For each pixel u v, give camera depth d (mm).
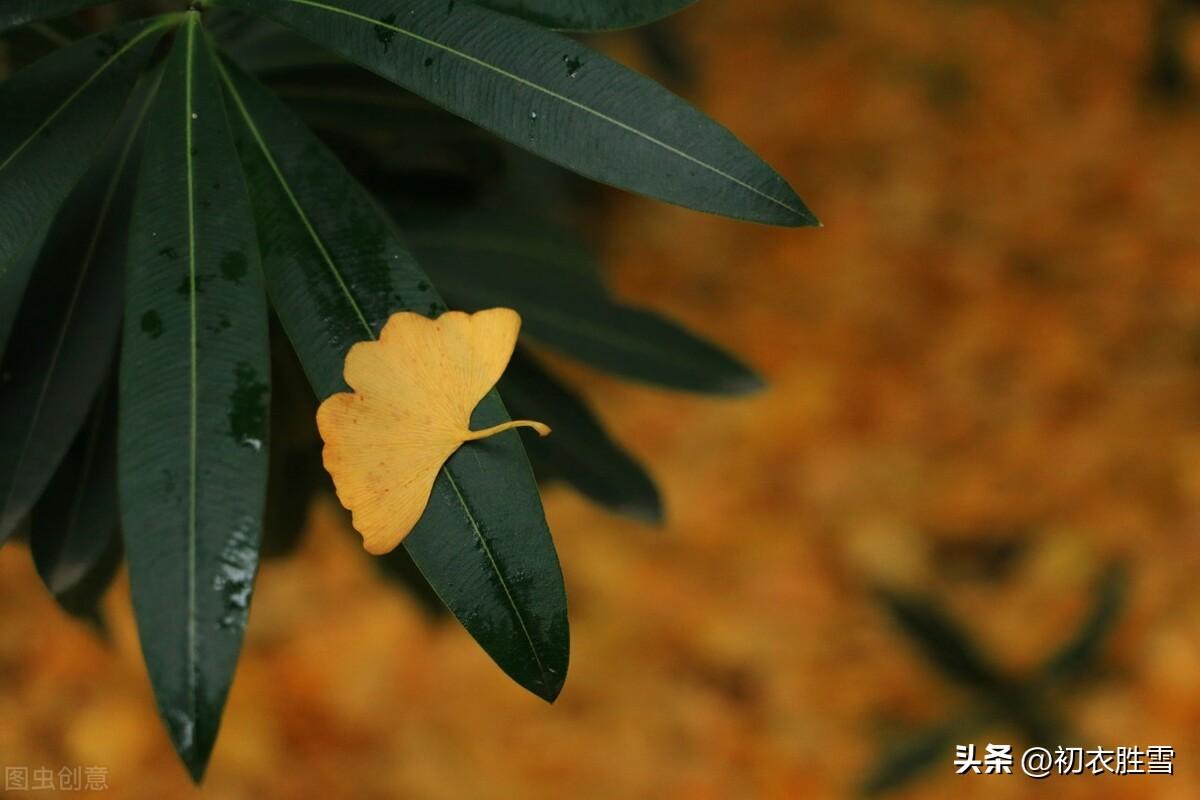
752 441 2344
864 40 3182
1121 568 1903
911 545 2180
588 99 842
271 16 860
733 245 2719
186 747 799
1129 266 2600
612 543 2182
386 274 849
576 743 1944
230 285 834
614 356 1035
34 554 926
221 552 812
